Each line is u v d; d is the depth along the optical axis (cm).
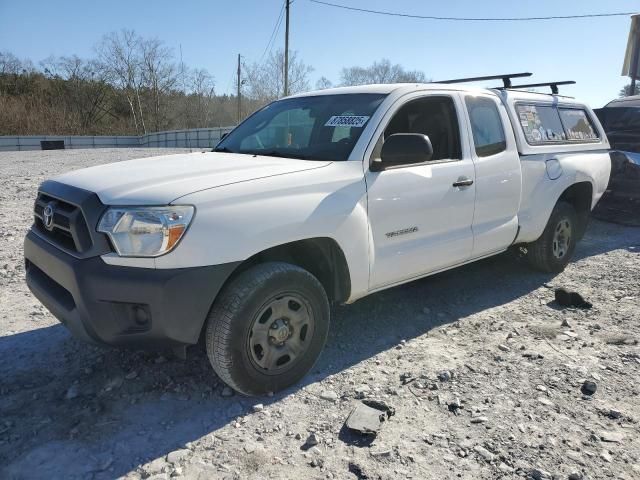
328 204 335
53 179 358
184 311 284
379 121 381
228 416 307
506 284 543
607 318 454
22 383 341
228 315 298
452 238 427
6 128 4331
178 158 392
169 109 5247
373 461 268
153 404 318
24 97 4691
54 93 4962
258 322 310
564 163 548
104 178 325
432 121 432
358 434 288
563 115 583
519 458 271
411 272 400
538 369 363
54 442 282
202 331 319
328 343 403
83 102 4975
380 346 400
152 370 356
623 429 296
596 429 296
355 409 307
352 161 360
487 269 588
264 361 317
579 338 414
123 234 282
